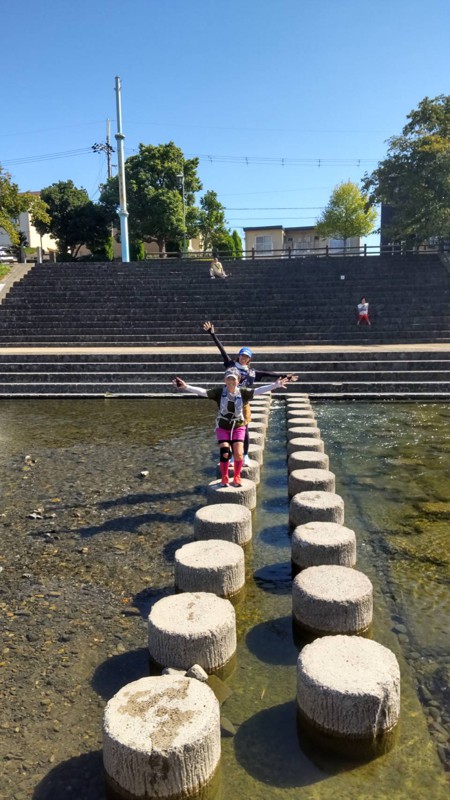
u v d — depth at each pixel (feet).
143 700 8.41
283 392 43.39
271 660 11.02
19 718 9.29
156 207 117.70
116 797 7.73
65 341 60.49
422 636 11.65
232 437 18.80
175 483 22.30
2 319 65.16
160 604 11.31
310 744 8.81
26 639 11.62
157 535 17.20
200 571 12.80
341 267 79.15
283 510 19.39
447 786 7.96
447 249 80.89
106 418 36.14
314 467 21.48
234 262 82.07
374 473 23.44
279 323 61.21
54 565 15.23
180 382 18.99
